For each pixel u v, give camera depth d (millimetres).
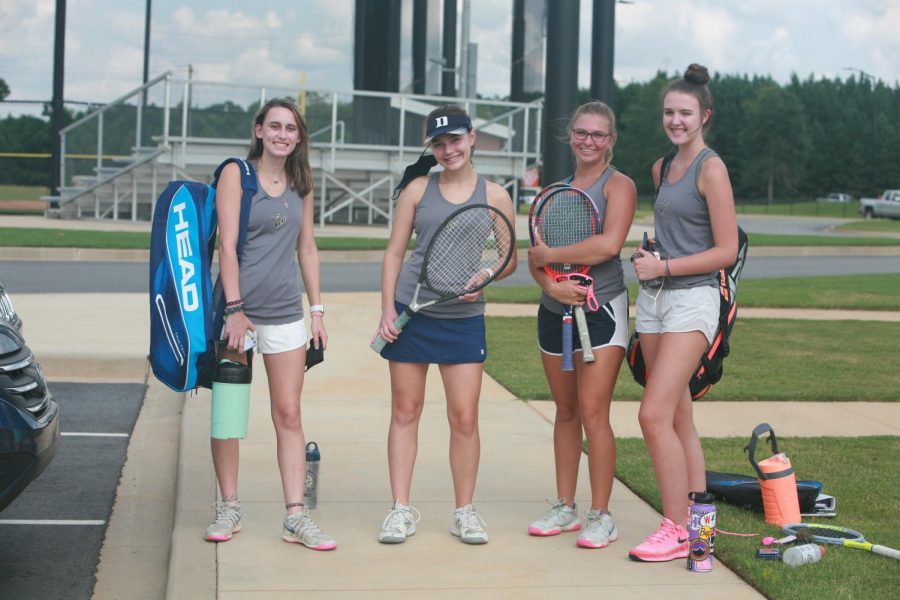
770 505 5996
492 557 5465
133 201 28484
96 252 21078
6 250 20734
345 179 30469
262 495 6484
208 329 5430
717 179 5309
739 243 5598
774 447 6117
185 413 8555
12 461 4957
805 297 17797
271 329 5676
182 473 6879
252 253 5613
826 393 9859
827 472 7172
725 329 5551
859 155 133500
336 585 5031
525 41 35344
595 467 5703
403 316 5598
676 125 5375
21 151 51062
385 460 7375
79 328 12406
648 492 6555
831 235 40812
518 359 11336
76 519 6594
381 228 30250
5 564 5820
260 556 5414
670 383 5383
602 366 5613
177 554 5426
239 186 5547
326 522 6004
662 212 5520
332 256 22953
